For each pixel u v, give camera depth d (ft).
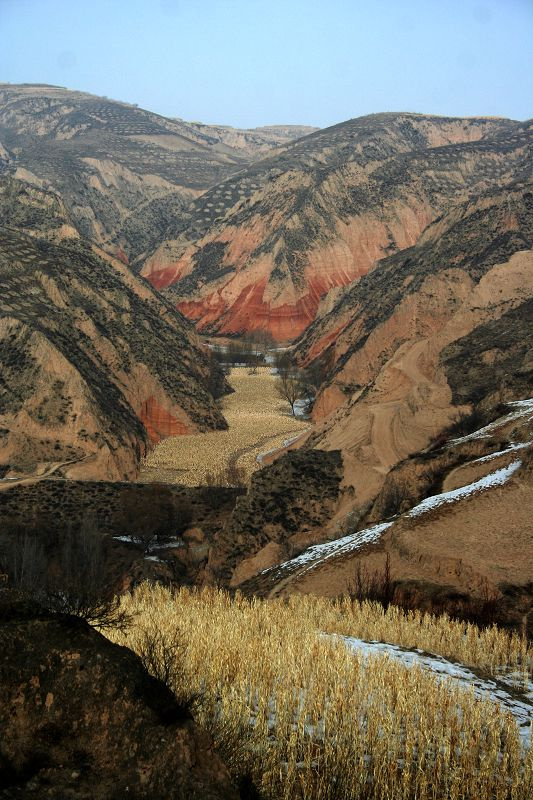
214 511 224.94
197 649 60.03
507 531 118.11
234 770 42.32
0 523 207.62
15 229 461.78
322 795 43.29
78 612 51.98
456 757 48.52
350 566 122.42
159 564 175.11
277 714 51.08
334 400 364.79
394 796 44.01
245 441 351.46
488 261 406.41
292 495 189.98
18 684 34.71
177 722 35.19
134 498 219.20
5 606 36.37
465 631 91.30
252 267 654.94
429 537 119.85
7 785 32.96
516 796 45.37
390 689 56.03
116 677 35.17
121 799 33.24
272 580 132.26
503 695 68.64
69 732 34.53
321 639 72.54
